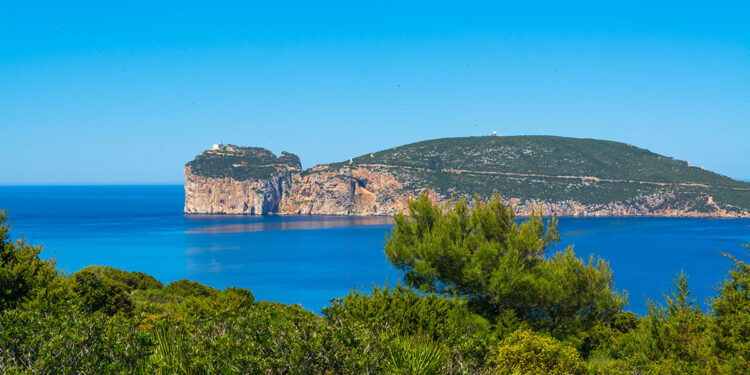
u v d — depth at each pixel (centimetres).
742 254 13912
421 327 1289
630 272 11219
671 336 1398
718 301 1332
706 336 1325
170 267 11938
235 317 821
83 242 16000
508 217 2180
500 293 1970
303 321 799
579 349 1998
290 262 12888
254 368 679
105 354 721
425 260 2102
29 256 1764
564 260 2105
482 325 1675
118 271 4122
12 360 745
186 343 756
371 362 727
